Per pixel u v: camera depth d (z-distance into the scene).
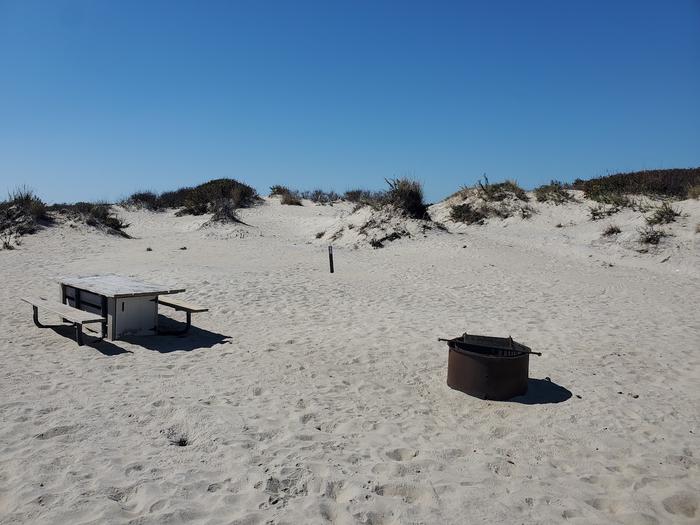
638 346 8.20
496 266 15.86
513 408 5.77
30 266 14.75
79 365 6.75
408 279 13.93
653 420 5.53
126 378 6.29
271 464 4.32
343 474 4.22
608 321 9.83
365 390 6.20
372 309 10.45
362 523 3.64
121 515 3.57
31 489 3.85
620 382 6.62
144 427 4.98
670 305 11.36
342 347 7.82
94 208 23.64
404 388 6.29
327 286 12.53
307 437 4.88
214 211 27.19
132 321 8.17
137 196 32.91
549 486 4.21
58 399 5.56
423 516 3.73
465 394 6.13
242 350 7.57
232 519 3.58
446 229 21.77
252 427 5.02
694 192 21.05
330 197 36.44
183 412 5.25
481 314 10.24
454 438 5.04
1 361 6.82
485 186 27.14
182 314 9.74
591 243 19.44
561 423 5.42
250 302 10.67
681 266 16.22
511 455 4.74
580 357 7.59
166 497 3.79
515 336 8.70
